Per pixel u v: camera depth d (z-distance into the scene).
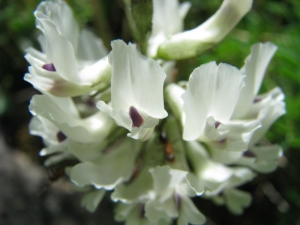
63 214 0.06
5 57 0.07
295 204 0.06
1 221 0.06
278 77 0.05
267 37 0.06
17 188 0.06
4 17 0.07
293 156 0.06
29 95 0.07
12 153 0.07
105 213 0.06
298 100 0.05
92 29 0.06
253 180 0.06
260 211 0.06
